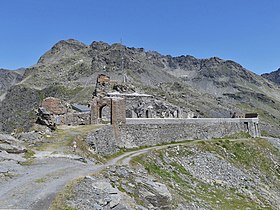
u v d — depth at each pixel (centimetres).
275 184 7606
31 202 2369
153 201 3061
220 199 5153
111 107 6812
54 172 3228
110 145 6122
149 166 5666
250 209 5003
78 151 4500
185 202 4031
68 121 7181
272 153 9481
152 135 7538
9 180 2912
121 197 2720
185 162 6681
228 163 7350
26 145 4503
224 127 10338
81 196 2517
